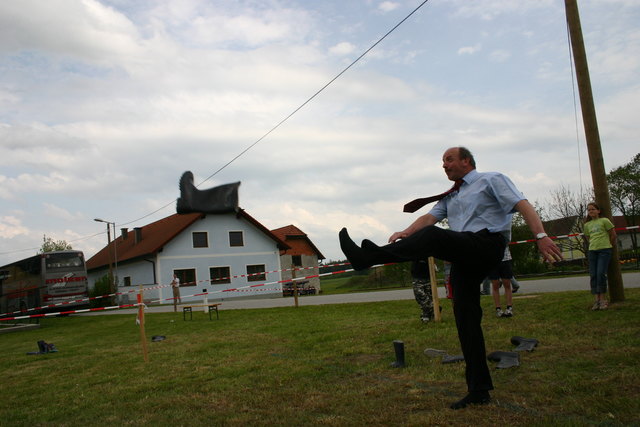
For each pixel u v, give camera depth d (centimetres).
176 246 3794
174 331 1114
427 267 806
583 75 817
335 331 809
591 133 796
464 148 367
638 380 369
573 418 312
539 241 316
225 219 3994
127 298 3650
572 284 1450
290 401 412
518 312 795
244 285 4012
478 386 352
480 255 332
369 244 313
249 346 745
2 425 422
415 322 812
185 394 470
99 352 856
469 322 357
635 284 1166
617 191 4022
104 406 455
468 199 353
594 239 721
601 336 529
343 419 352
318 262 4644
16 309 2984
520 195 333
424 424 324
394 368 493
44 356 877
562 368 423
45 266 2770
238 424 364
